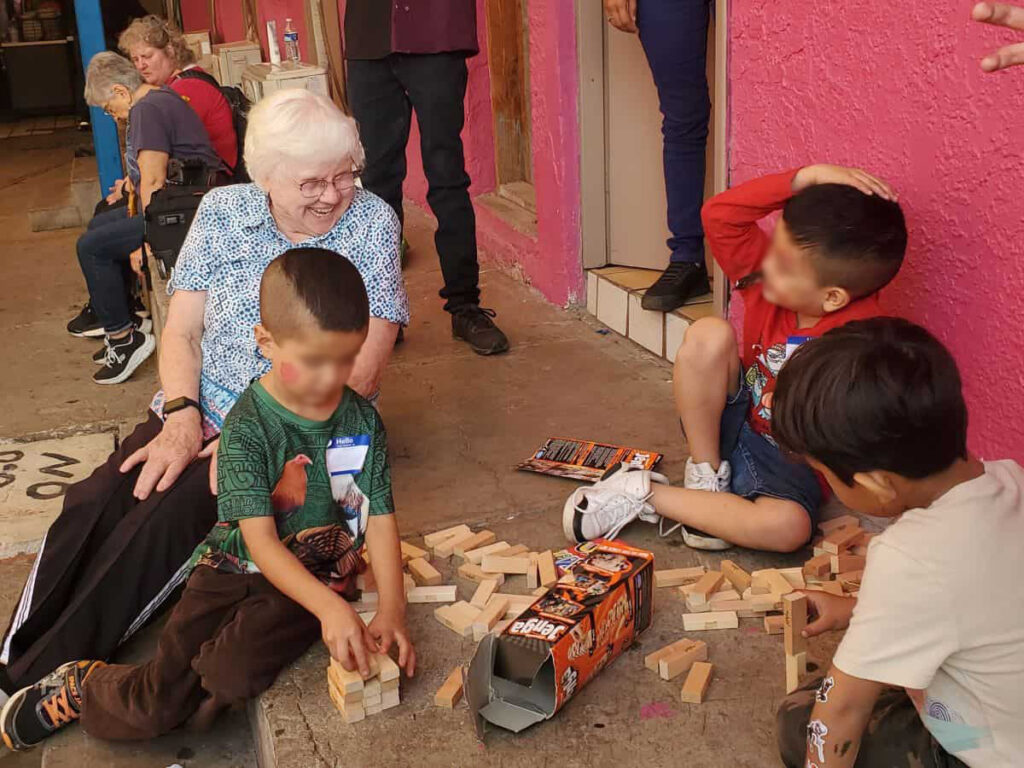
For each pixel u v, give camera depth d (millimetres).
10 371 4910
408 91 4039
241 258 2684
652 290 3939
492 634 2047
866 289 2365
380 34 3932
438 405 3711
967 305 2518
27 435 4188
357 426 2225
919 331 1595
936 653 1487
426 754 2014
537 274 4828
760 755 1967
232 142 5117
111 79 5141
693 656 2207
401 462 3293
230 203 2703
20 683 2438
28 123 12773
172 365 2717
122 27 10516
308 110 2531
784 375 1637
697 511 2604
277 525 2238
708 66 3977
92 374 4836
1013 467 1599
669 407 3561
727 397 2719
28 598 2520
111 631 2498
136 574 2475
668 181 3883
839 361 1554
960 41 2395
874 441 1516
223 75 8094
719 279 3562
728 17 3168
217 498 2357
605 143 4332
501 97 5621
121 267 4613
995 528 1483
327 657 2309
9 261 6945
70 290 6180
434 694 2174
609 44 4188
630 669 2213
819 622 2031
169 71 5180
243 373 2686
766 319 2613
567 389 3777
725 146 3289
